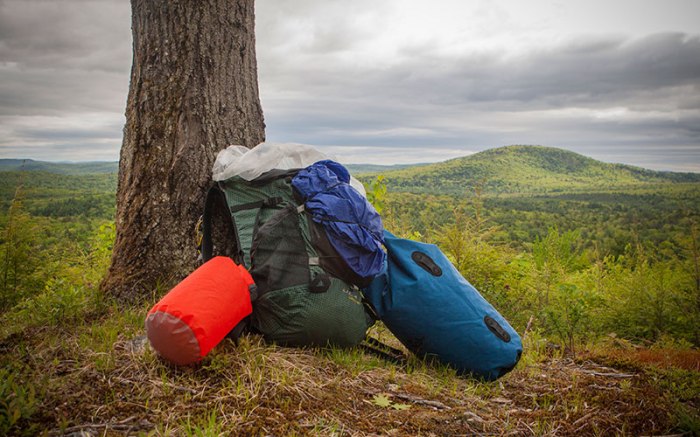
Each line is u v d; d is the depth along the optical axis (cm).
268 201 292
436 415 235
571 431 240
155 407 205
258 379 229
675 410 258
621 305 514
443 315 294
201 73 334
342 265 269
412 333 301
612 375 329
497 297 497
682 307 491
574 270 732
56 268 471
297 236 273
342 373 262
